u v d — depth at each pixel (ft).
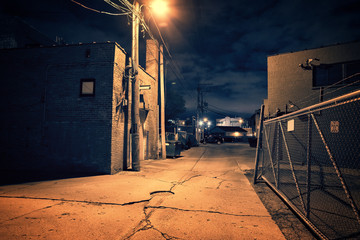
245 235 9.90
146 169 29.22
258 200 15.33
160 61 45.57
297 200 15.23
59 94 26.91
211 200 15.28
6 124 27.50
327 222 11.21
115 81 26.55
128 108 29.76
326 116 23.43
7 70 28.14
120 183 20.18
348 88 33.40
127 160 29.04
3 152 27.22
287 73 38.09
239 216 12.22
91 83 26.61
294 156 30.60
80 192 16.74
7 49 28.32
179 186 19.48
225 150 68.28
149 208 13.44
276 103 38.52
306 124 29.04
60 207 13.25
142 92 37.42
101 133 25.67
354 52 33.65
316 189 18.08
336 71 34.71
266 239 9.57
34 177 22.76
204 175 25.23
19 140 27.12
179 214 12.45
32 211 12.45
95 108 26.05
